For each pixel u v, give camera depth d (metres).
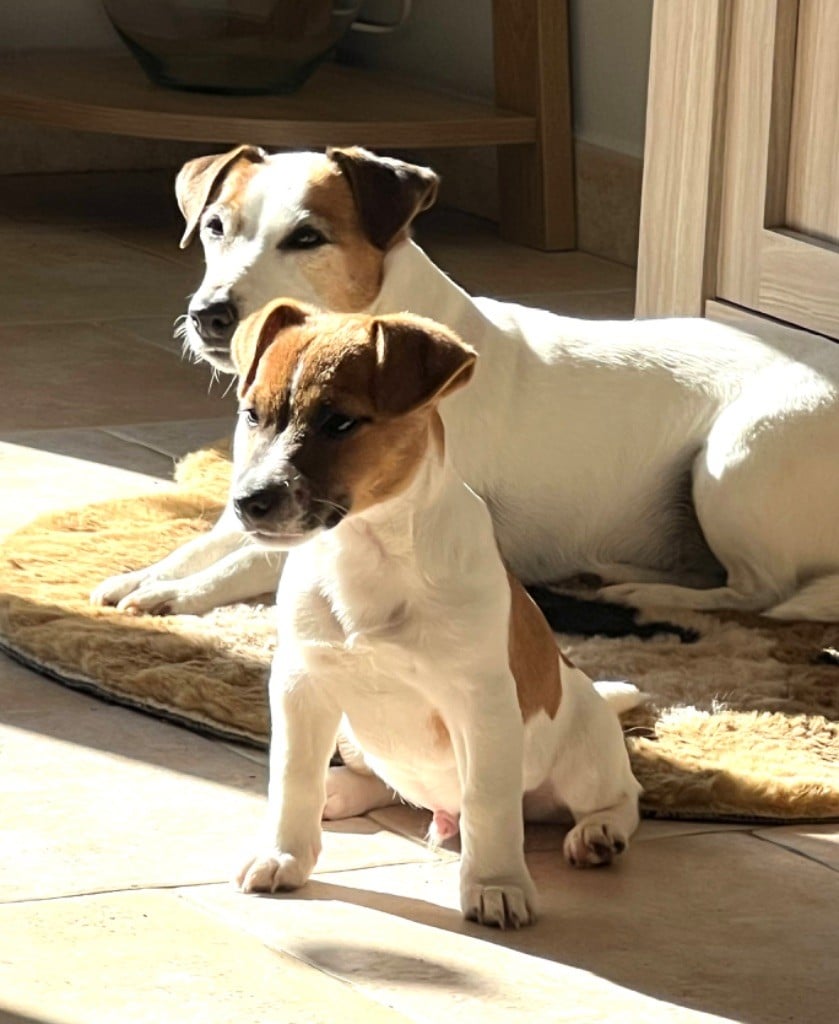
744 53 2.55
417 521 1.62
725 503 2.24
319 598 1.64
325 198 2.14
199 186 2.20
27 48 4.50
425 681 1.64
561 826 1.80
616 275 3.79
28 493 2.43
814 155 2.52
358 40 4.67
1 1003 1.51
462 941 1.62
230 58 3.96
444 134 3.84
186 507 2.38
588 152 3.95
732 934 1.65
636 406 2.29
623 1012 1.54
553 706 1.74
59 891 1.64
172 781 1.83
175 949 1.58
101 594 2.14
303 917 1.63
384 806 1.82
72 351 3.04
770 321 2.56
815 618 2.22
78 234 3.89
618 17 3.85
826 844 1.80
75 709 1.95
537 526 2.29
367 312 2.18
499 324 2.29
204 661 2.01
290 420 1.59
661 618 2.22
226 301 2.11
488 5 4.18
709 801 1.83
